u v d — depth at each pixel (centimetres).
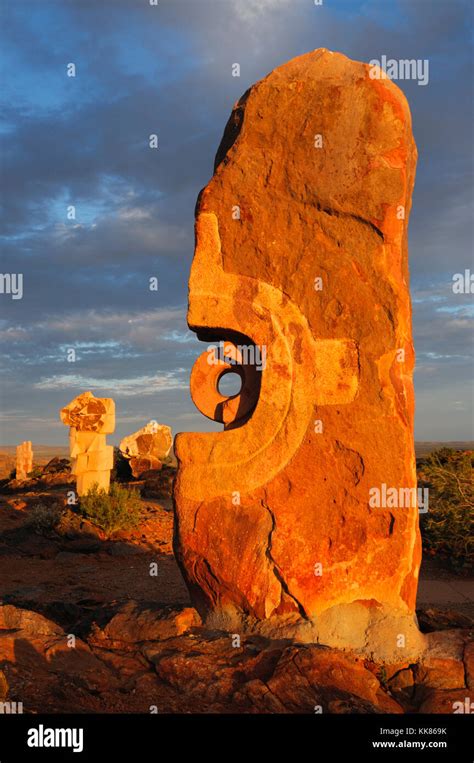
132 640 635
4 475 3103
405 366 635
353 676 552
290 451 639
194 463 658
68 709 519
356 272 637
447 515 1313
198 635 623
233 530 643
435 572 1221
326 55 673
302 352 642
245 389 675
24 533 1452
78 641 622
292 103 657
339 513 627
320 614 621
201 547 648
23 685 543
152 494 2338
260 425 646
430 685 575
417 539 634
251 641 616
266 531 638
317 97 652
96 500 1553
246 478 645
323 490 630
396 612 616
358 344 633
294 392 641
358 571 622
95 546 1400
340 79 652
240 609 643
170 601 1007
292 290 649
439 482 1366
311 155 650
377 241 635
